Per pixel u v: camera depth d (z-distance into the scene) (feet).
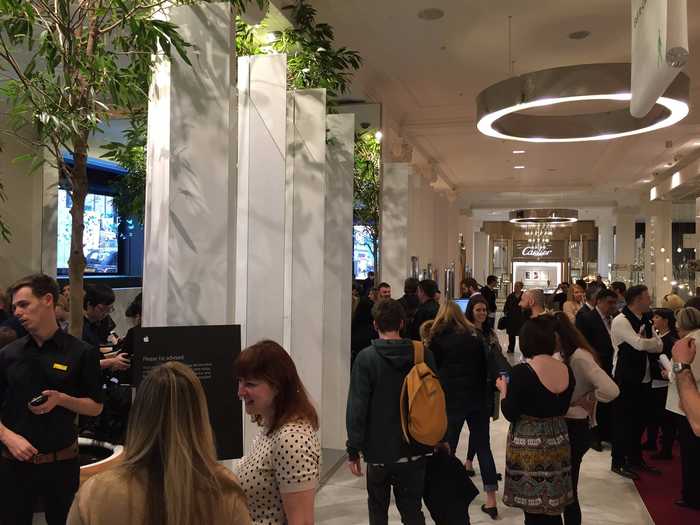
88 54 10.16
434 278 44.62
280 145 13.69
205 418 4.43
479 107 22.44
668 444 18.99
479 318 15.85
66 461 8.56
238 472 6.32
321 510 14.30
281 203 13.75
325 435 19.02
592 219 105.40
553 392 10.43
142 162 18.04
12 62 9.87
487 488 14.26
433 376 10.00
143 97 11.10
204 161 11.44
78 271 10.82
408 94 32.19
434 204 46.47
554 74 19.40
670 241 56.80
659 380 18.39
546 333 10.69
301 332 16.35
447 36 24.38
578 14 22.29
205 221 11.43
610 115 26.71
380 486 10.21
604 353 19.17
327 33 18.20
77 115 9.94
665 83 8.82
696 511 14.66
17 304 8.32
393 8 21.85
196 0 11.44
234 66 11.84
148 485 4.10
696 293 39.65
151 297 12.11
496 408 16.71
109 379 13.01
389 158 32.78
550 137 27.32
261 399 6.25
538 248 117.80
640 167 50.52
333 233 18.74
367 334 21.38
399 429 9.94
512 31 23.85
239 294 14.02
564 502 10.49
